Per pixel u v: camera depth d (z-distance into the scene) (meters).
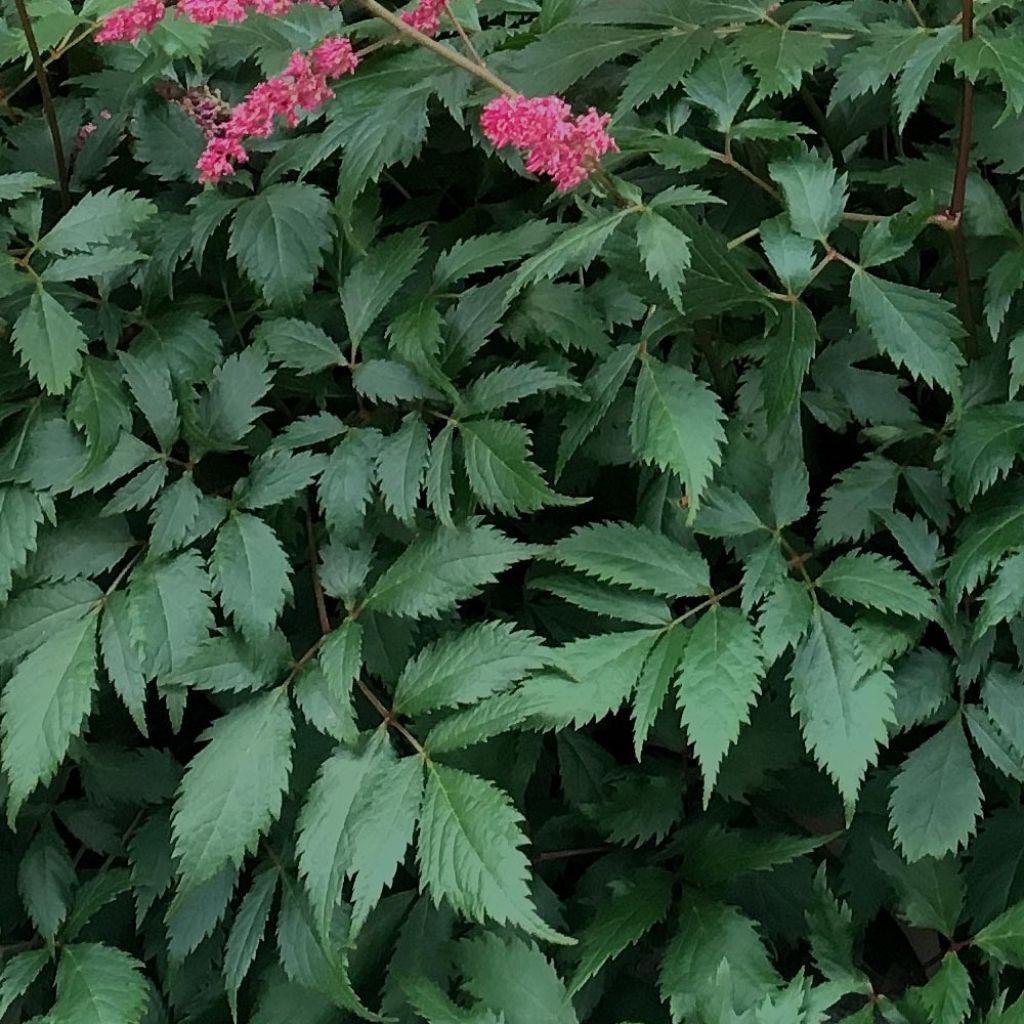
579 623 0.96
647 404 0.88
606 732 0.99
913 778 0.91
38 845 0.96
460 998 0.94
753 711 0.94
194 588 0.90
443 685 0.89
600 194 0.90
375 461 0.91
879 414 0.94
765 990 0.89
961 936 0.95
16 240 0.94
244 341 0.96
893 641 0.89
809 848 0.91
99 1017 0.90
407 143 0.92
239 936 0.93
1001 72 0.85
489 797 0.86
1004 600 0.87
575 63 0.91
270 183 0.95
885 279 0.93
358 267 0.93
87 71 1.00
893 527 0.90
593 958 0.90
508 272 0.93
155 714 0.99
